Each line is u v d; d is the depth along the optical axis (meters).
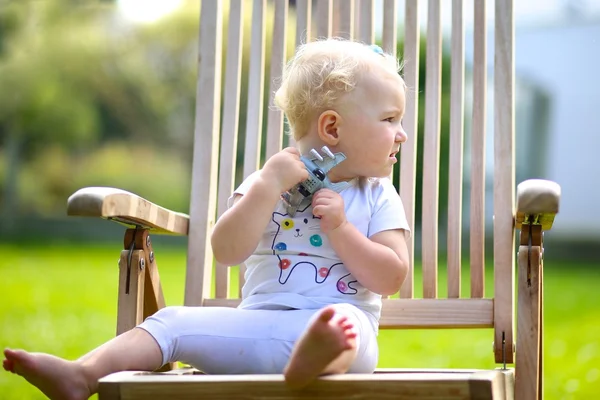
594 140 9.98
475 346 5.02
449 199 2.44
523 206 1.84
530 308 1.99
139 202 2.07
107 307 6.53
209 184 2.53
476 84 2.46
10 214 12.36
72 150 12.55
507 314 2.30
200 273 2.47
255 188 2.01
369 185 2.17
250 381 1.65
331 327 1.62
